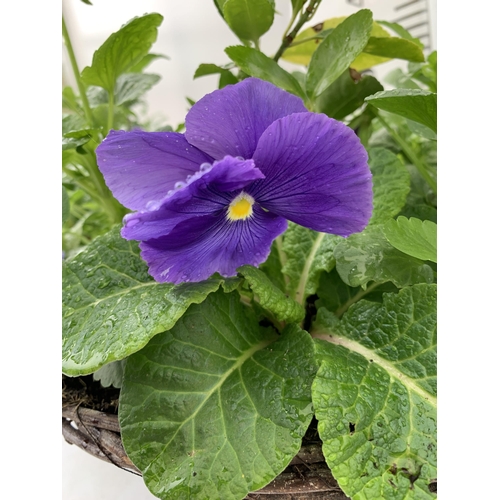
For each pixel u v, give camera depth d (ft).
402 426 0.35
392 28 0.69
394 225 0.40
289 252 0.52
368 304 0.43
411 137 0.76
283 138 0.32
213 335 0.40
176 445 0.36
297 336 0.40
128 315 0.37
